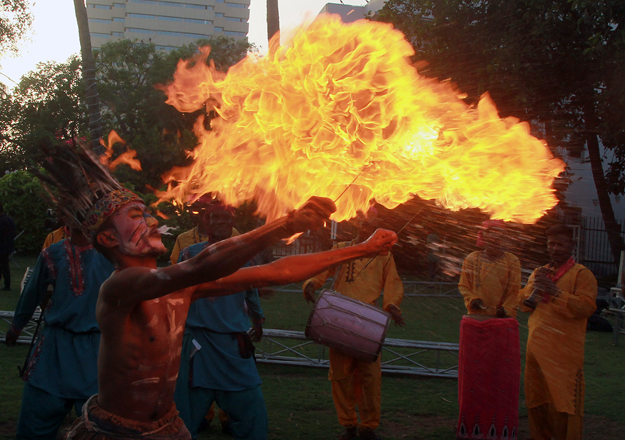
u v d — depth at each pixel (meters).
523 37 8.40
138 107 27.38
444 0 8.82
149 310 1.80
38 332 3.68
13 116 30.59
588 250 10.27
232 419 3.73
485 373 4.16
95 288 3.45
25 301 3.53
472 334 4.20
